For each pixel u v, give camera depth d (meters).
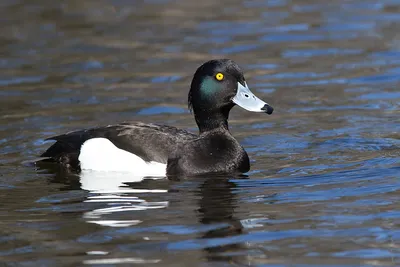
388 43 20.33
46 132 13.76
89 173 11.58
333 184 10.75
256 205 9.90
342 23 22.69
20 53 20.22
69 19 23.80
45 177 11.37
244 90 11.94
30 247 8.60
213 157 11.61
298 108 15.33
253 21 23.31
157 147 11.62
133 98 16.23
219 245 8.53
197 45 20.73
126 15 24.36
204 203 10.03
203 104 11.98
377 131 13.59
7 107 15.54
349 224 9.09
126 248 8.50
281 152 12.59
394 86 16.69
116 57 19.75
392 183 10.68
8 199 10.38
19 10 24.91
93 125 14.22
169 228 9.09
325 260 8.08
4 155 12.45
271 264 8.01
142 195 10.44
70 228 9.19
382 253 8.20
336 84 16.98
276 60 19.12
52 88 17.06
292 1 25.98
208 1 26.06
